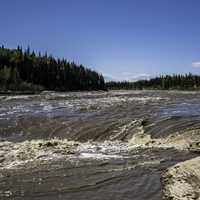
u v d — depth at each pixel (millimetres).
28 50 116812
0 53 101438
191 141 13836
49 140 15422
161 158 11102
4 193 7781
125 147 13359
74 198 7438
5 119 23141
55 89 103125
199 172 8438
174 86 154000
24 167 10031
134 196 7473
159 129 16578
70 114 24500
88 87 126625
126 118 20453
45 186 8273
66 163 10492
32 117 23531
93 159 11055
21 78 96875
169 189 7773
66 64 117312
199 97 48906
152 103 33500
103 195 7590
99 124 19156
